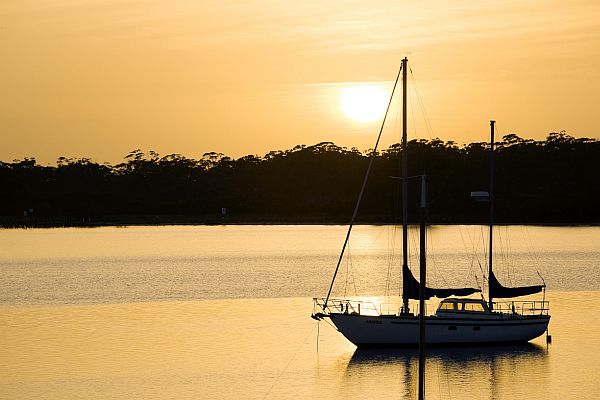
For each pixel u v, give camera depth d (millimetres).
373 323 89375
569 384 77125
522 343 91812
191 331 102438
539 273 177750
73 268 192750
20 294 141875
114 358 87500
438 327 89750
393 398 73438
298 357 87812
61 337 98625
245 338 97750
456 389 75875
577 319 108312
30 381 78562
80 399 72875
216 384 77562
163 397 73625
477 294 134125
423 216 57312
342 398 73375
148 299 134000
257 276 172000
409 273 90812
